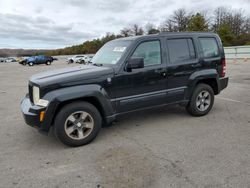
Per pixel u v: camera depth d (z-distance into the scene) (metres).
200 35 5.54
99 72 4.24
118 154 3.79
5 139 4.54
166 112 6.05
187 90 5.30
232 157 3.56
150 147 4.01
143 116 5.77
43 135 4.70
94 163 3.52
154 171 3.23
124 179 3.06
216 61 5.71
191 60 5.29
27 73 21.00
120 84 4.43
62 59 67.69
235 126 4.92
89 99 4.27
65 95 3.89
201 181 2.97
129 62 4.40
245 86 9.81
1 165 3.53
